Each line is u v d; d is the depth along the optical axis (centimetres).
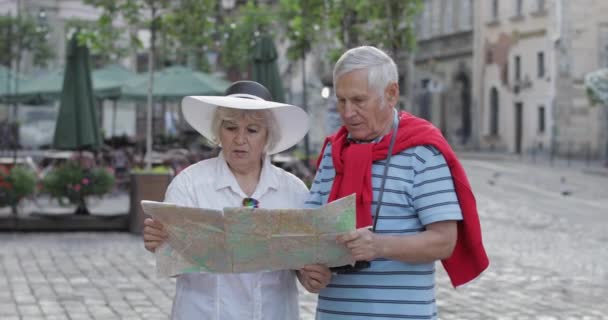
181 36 1850
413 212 382
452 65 5728
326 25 1927
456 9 5644
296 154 2322
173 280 1053
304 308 900
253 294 403
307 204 412
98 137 1675
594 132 4741
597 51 4753
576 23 4716
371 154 385
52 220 1573
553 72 4734
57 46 4309
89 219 1579
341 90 381
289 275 414
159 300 930
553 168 3931
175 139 3145
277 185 419
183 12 1802
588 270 1196
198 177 413
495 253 1359
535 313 901
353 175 386
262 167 419
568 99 4725
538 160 4516
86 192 1577
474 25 5469
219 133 417
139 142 2967
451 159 381
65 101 1642
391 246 367
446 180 378
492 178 3256
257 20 2845
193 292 404
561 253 1370
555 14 4725
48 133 3422
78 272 1109
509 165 4128
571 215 2025
